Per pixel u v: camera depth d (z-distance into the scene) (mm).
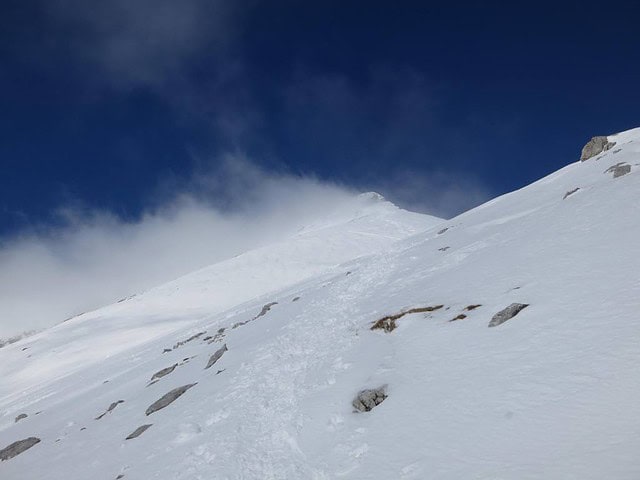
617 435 8195
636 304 12227
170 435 19453
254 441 15922
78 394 42594
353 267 49188
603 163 34938
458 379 13180
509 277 18781
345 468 11734
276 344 27641
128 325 105062
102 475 18500
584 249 17641
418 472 10008
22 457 26141
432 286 22969
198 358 34188
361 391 15398
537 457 8609
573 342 11977
